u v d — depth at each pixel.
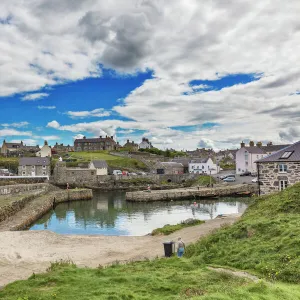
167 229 34.41
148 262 18.11
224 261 15.96
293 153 37.38
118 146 185.62
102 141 171.50
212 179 95.75
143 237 32.66
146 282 13.34
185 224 36.78
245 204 64.12
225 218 39.72
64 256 24.38
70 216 53.78
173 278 13.60
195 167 121.38
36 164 103.88
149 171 122.81
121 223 46.88
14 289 13.75
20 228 40.34
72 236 33.06
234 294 10.09
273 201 26.47
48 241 30.11
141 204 67.19
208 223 36.22
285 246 15.48
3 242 28.55
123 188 96.56
